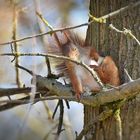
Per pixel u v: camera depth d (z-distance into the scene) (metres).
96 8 7.11
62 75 7.06
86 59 6.99
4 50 7.29
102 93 6.93
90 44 7.11
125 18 7.05
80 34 7.20
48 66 7.07
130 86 6.89
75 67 6.96
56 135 7.16
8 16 7.33
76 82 6.96
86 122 7.11
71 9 7.75
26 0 7.13
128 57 7.04
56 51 7.02
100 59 7.01
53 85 7.05
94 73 6.90
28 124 7.87
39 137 7.89
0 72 7.39
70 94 7.01
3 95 7.10
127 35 6.97
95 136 7.06
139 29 7.04
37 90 7.09
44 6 7.45
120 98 6.93
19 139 7.18
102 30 7.08
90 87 6.97
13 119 8.06
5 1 7.26
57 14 7.55
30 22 7.06
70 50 6.99
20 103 7.07
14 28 7.08
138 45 7.02
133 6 6.93
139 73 7.02
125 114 7.03
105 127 7.04
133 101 7.02
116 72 7.00
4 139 8.05
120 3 7.06
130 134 7.02
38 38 7.02
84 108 7.12
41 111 7.46
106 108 7.00
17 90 7.10
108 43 7.07
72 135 7.26
